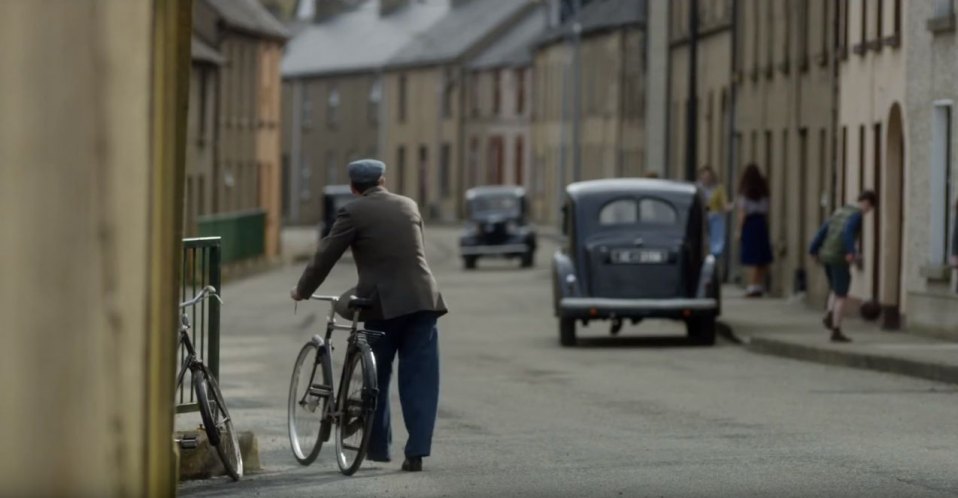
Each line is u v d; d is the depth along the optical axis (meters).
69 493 4.89
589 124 106.94
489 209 76.19
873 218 36.94
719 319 38.12
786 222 48.38
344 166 142.62
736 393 23.47
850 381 25.38
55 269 4.86
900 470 14.73
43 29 4.84
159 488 5.26
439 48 134.38
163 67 5.20
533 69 122.56
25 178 4.84
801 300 44.69
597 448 16.80
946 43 32.16
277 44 93.62
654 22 77.62
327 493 13.48
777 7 50.56
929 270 32.31
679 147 69.69
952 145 31.80
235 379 26.86
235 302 51.22
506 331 39.59
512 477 14.44
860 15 39.38
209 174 76.62
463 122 131.00
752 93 54.12
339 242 14.61
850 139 40.28
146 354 5.02
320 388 15.27
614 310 33.41
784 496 13.12
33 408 4.86
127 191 4.95
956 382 24.70
